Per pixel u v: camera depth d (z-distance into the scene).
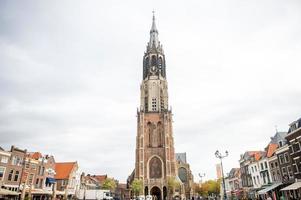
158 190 95.38
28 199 45.62
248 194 75.00
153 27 135.25
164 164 97.00
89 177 120.00
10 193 39.56
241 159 81.75
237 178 93.75
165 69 125.00
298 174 50.16
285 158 55.62
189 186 121.62
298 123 50.69
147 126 105.56
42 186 66.06
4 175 52.09
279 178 58.84
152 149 100.06
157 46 128.75
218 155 46.75
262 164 67.00
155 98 113.50
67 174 82.06
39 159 65.81
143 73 124.25
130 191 95.50
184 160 136.62
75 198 74.88
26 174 59.38
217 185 139.38
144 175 94.75
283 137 61.31
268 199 40.22
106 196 76.62
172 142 101.62
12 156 55.00
